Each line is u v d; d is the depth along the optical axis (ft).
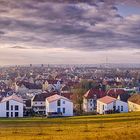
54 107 423.23
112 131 186.60
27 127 244.83
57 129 217.36
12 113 432.25
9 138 174.70
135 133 168.66
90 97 524.93
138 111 421.18
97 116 340.39
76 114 442.50
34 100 487.61
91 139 157.79
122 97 533.14
